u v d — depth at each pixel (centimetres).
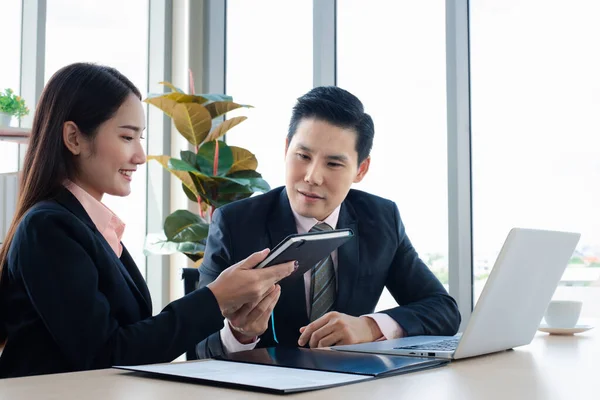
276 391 84
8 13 325
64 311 123
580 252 279
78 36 350
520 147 295
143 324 126
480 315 115
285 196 179
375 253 180
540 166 290
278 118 368
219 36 392
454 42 306
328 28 346
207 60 389
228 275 130
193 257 328
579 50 281
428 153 315
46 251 125
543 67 289
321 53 345
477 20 305
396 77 325
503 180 299
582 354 130
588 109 279
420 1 320
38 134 142
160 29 389
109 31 367
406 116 321
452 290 305
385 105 327
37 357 127
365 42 336
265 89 375
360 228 183
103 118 141
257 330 140
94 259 132
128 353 122
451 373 104
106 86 142
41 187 139
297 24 364
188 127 321
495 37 301
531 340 141
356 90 338
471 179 307
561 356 127
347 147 168
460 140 305
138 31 385
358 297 174
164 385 91
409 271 184
